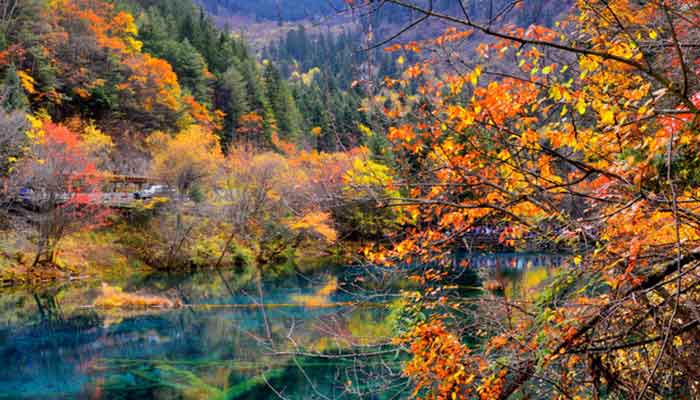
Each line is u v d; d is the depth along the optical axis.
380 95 3.25
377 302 4.56
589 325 3.14
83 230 29.98
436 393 3.95
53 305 20.27
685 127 2.27
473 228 3.76
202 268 31.72
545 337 3.24
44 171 26.02
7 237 26.00
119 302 20.19
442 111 3.14
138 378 11.78
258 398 10.13
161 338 15.17
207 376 11.72
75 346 14.48
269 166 30.36
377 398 5.15
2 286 23.95
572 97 2.89
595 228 3.29
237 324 16.33
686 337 3.45
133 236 32.09
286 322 15.97
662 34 3.27
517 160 3.20
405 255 3.84
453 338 3.80
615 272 3.27
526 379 3.54
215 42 80.62
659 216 2.80
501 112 3.00
